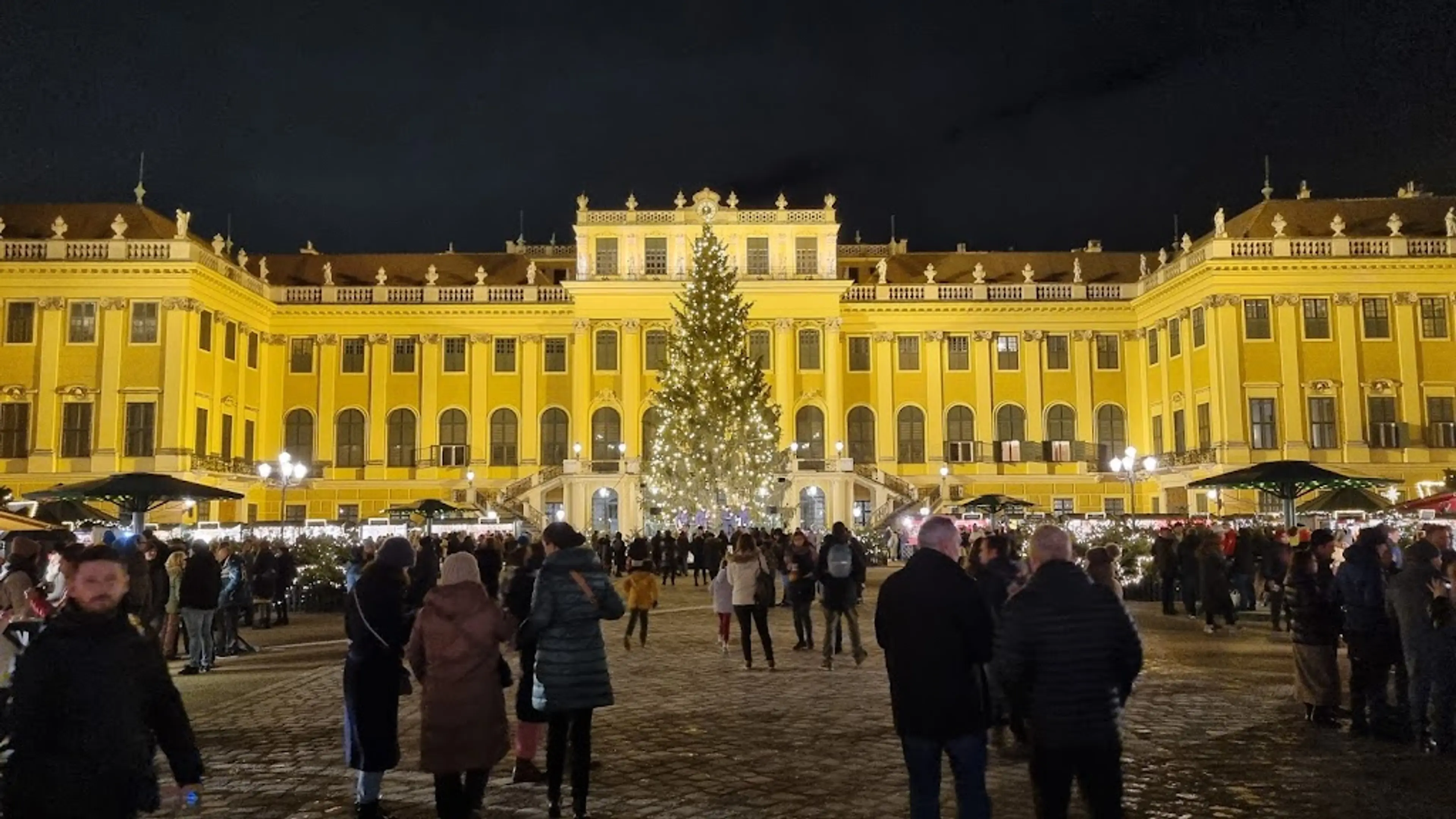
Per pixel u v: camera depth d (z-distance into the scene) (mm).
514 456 63875
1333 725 12414
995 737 11539
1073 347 65125
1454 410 54594
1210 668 17156
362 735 8836
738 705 14258
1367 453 54000
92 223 55812
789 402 62531
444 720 7934
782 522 52688
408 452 63688
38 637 5430
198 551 18500
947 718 6934
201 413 55156
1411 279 54875
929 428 64438
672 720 13273
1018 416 64812
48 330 52906
